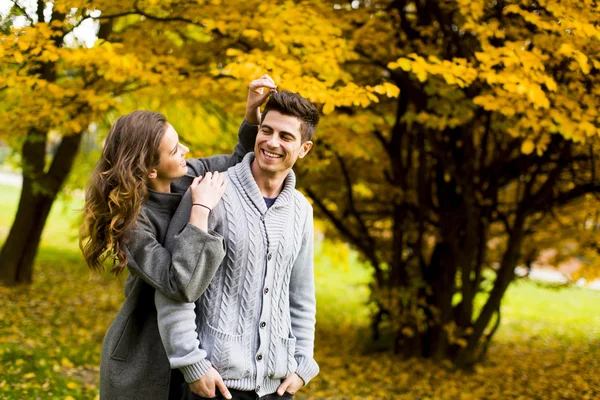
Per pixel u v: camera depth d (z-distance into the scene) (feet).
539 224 20.15
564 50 11.46
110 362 6.37
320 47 13.61
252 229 6.27
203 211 5.99
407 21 16.78
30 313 22.70
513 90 11.84
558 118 12.62
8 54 12.44
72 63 14.30
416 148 20.27
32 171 25.62
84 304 25.82
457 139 19.36
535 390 17.42
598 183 17.85
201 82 13.82
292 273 6.89
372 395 17.03
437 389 17.53
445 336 20.54
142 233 6.05
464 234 20.72
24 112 16.19
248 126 7.42
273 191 6.63
